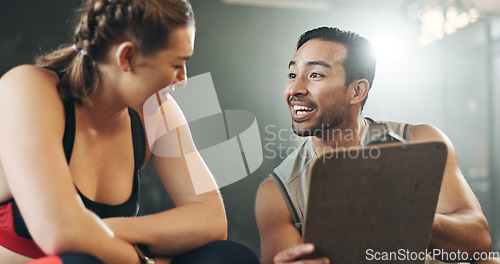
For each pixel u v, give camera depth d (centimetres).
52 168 85
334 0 792
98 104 99
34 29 709
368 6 808
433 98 838
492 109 784
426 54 818
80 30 94
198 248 99
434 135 123
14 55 703
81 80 96
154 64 93
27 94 89
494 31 792
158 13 90
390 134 125
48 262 78
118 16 89
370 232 88
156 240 96
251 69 802
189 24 95
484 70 796
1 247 95
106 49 93
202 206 105
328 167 81
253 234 590
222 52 794
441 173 89
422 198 89
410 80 833
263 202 125
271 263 117
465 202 117
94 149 103
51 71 99
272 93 805
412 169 86
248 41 800
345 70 120
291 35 809
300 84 121
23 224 95
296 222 120
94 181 104
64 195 84
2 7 697
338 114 121
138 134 112
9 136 86
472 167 830
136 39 90
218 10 790
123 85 96
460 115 839
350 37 122
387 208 87
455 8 473
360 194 85
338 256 88
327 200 83
